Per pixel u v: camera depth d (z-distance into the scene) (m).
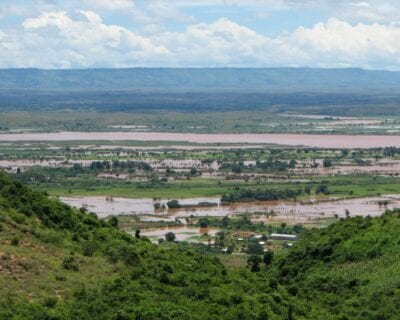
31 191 120.69
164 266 105.75
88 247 105.69
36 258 94.81
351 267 144.12
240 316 94.06
